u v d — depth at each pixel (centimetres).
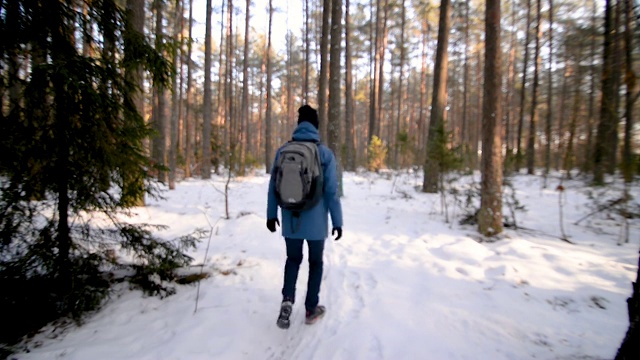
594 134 817
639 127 558
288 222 272
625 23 646
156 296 329
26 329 262
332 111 943
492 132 533
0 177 256
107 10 294
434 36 2456
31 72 245
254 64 3203
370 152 1853
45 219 277
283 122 3825
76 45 295
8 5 247
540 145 2191
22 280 262
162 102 974
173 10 1368
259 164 2469
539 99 2158
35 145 259
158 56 310
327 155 277
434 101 1035
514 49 2222
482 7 1878
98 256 293
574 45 1140
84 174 280
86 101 266
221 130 2236
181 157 1719
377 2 2108
